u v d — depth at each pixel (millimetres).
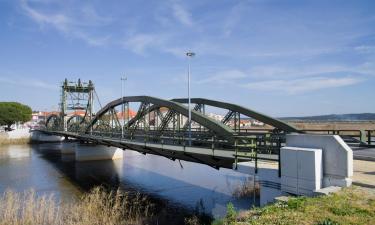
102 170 46469
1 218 20484
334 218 8664
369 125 54688
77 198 29484
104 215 21141
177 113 28500
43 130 88125
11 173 44438
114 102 42188
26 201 24094
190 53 26641
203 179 35281
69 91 77062
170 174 39969
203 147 21844
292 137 12242
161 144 24484
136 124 34406
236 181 32750
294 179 11609
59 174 43688
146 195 29516
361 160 16766
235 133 21938
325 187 11195
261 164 14500
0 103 120125
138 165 49656
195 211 22875
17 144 95250
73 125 72312
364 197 9914
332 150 11047
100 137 39656
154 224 20359
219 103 30766
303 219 8844
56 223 19797
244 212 10836
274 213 9602
